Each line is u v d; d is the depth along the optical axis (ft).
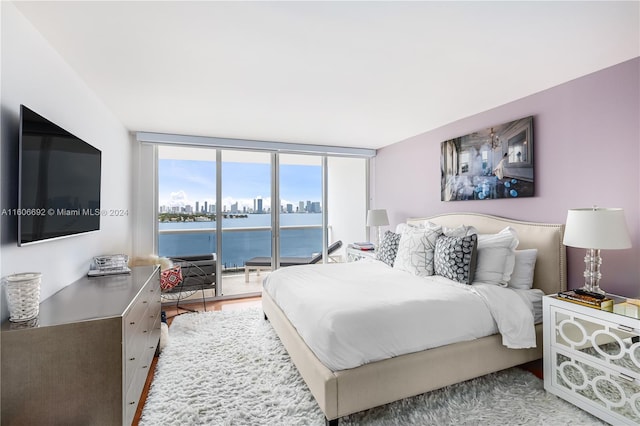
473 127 11.30
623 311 5.89
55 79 6.57
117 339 4.83
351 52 6.78
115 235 10.94
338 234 17.33
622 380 5.66
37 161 5.45
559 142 8.59
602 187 7.66
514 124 9.75
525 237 9.04
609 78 7.50
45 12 5.28
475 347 6.84
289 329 7.84
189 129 13.03
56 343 4.54
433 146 13.25
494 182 10.41
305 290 8.20
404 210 15.17
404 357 6.23
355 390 5.74
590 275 7.07
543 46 6.54
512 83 8.51
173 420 6.06
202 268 14.30
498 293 7.55
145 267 8.93
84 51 6.62
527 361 7.50
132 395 5.52
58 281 6.47
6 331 4.35
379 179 17.26
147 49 6.57
